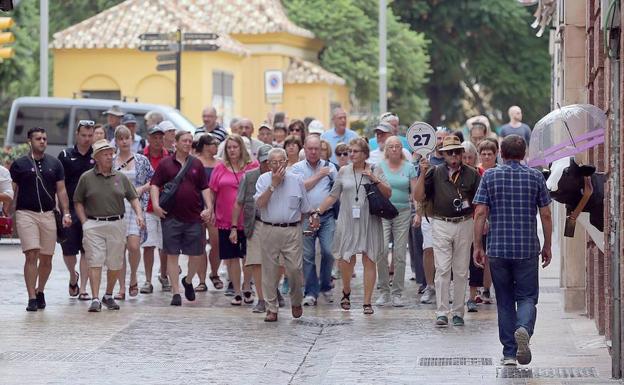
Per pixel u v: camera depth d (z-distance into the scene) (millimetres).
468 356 33250
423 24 135750
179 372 31703
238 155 43844
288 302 44125
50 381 30312
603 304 35750
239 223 43281
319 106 116312
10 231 39656
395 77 123312
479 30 135375
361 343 35594
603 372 30562
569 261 40688
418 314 41250
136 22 107562
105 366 32250
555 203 64625
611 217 29672
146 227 45531
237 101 112125
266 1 116812
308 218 43219
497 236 31250
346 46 121938
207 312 41531
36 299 41781
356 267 55719
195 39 77625
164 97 105875
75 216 44125
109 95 107188
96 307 41156
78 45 106438
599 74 35781
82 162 44031
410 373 31016
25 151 72812
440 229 38406
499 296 31562
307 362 33656
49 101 79188
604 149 34344
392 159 43500
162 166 43344
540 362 32062
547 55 135750
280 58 115375
